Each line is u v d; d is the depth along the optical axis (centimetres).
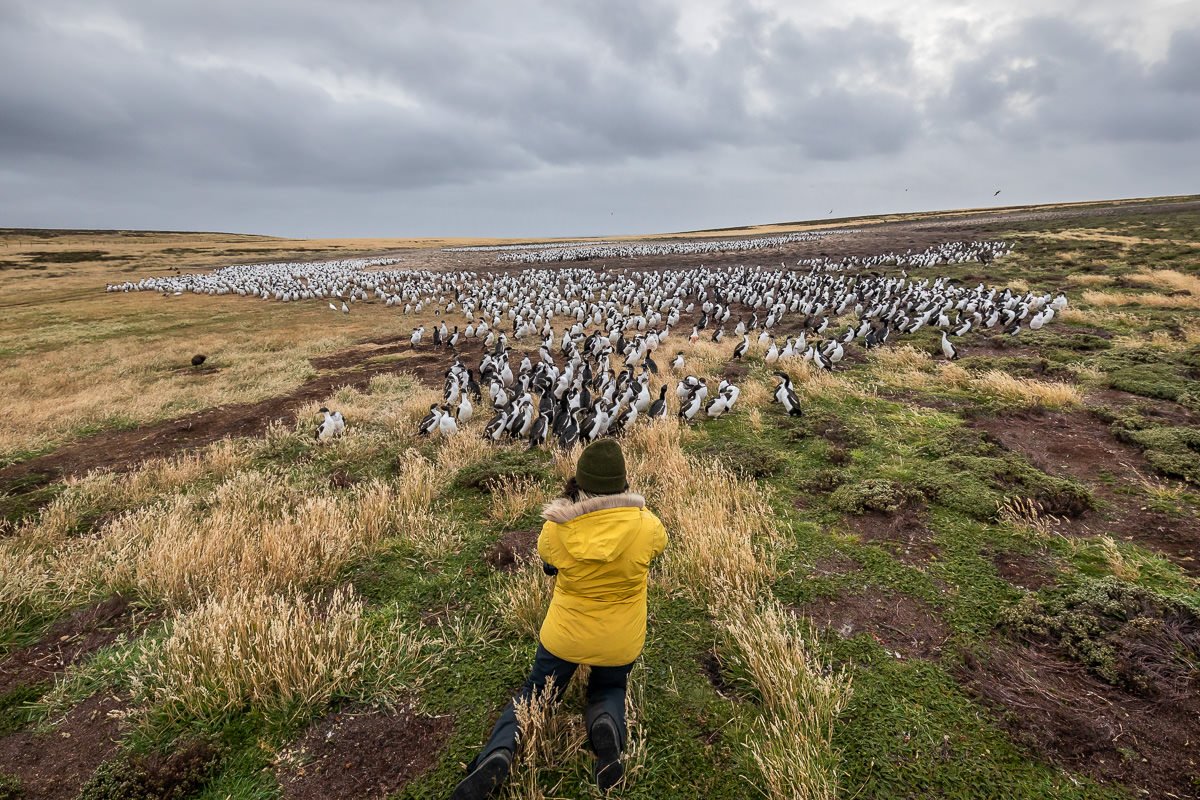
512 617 495
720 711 397
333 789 358
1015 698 392
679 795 340
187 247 10325
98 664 481
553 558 331
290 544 609
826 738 367
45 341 2453
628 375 1311
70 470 1030
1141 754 347
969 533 595
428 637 491
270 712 413
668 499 694
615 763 323
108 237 12119
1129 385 1016
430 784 354
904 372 1235
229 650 444
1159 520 597
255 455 1033
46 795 363
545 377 1424
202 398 1485
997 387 1034
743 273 3725
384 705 418
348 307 3409
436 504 759
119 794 353
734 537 571
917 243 4922
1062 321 1688
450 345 2208
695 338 1986
